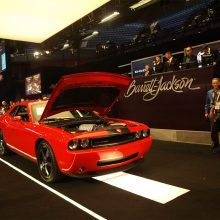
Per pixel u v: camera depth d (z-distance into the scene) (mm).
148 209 3652
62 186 4738
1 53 23828
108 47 19625
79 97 5465
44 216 3648
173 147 7238
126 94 9688
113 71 18594
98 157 4453
